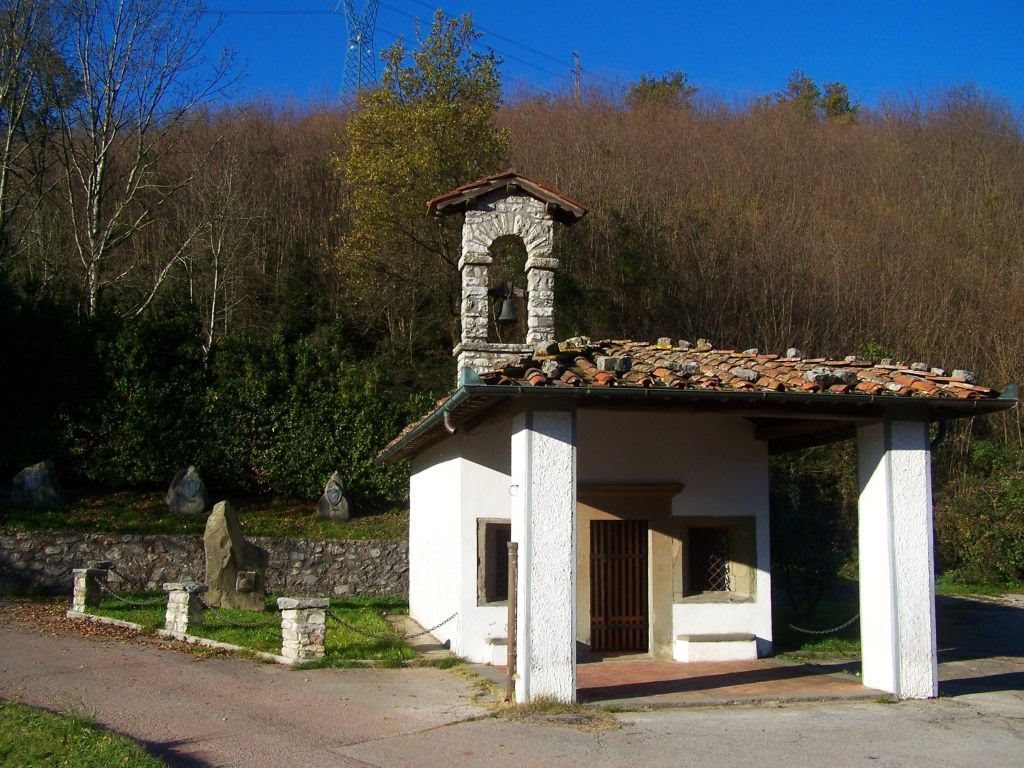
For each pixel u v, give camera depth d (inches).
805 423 392.2
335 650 397.1
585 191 1168.2
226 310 975.6
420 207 909.2
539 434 309.4
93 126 866.8
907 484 342.6
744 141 1386.6
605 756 256.2
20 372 704.4
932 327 1101.7
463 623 399.2
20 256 936.9
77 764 224.7
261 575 519.8
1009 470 937.5
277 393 747.4
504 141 944.3
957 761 260.4
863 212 1262.3
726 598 426.9
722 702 320.5
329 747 260.1
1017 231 1248.2
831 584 563.8
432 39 942.4
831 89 1718.8
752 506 432.5
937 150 1408.7
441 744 264.5
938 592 786.2
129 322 748.6
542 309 521.3
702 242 1106.1
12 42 833.5
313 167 1235.9
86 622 463.5
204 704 304.2
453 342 1030.4
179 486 669.9
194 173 992.2
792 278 1091.9
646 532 438.3
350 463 738.2
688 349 404.2
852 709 319.0
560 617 307.7
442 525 455.2
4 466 674.8
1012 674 409.4
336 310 1069.8
